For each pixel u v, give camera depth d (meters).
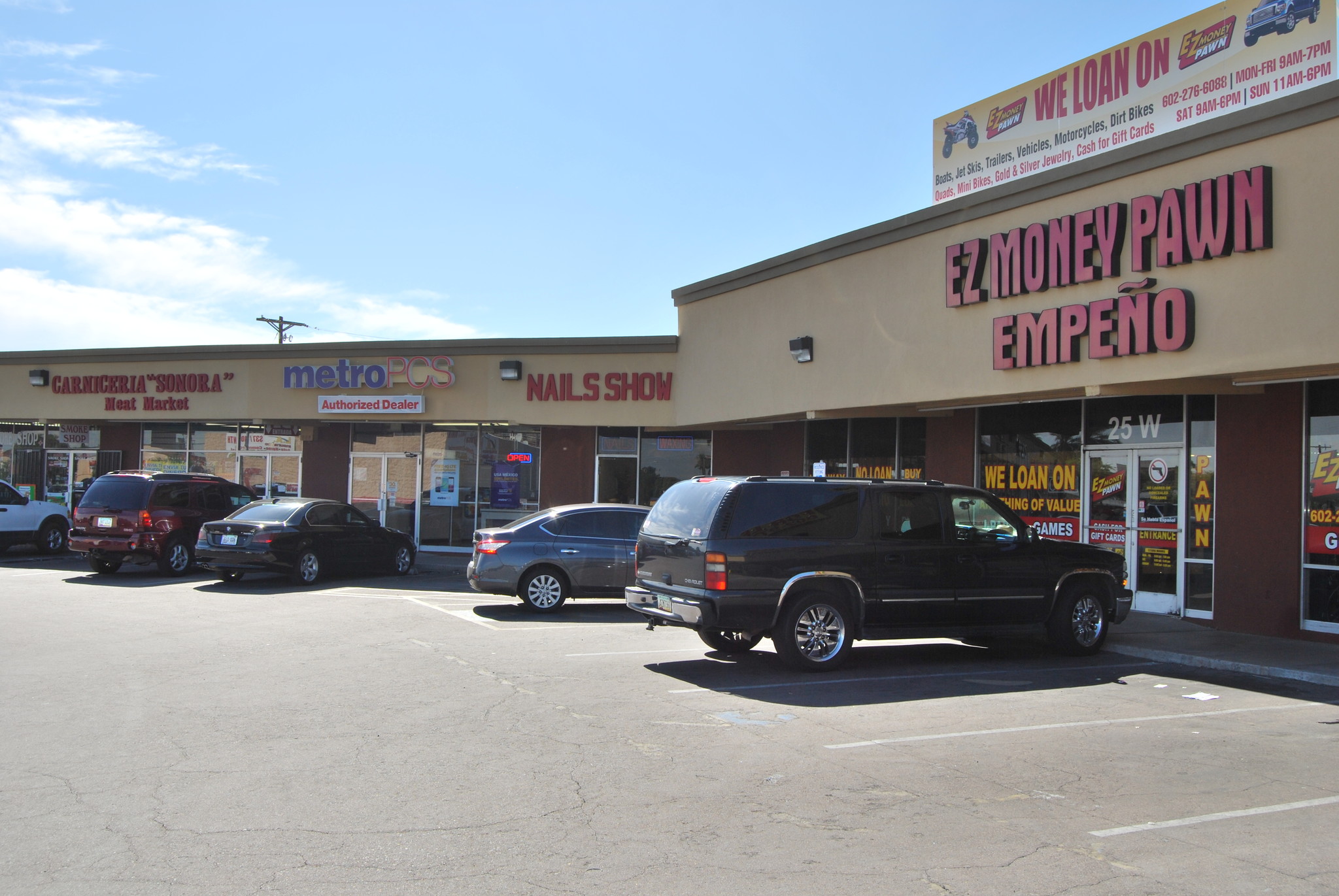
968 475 15.95
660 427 21.67
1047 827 5.34
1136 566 13.87
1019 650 11.62
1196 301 10.60
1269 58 13.61
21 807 5.41
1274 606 12.05
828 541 9.79
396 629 12.09
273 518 16.97
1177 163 10.88
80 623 12.20
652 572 10.29
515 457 23.11
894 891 4.45
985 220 13.12
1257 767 6.57
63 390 25.14
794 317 16.62
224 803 5.52
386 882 4.45
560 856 4.80
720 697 8.54
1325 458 11.71
